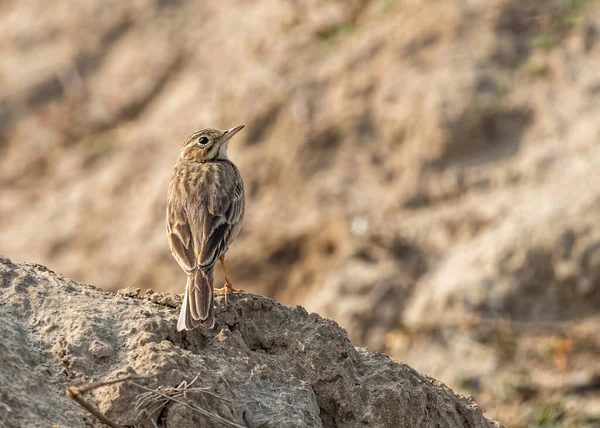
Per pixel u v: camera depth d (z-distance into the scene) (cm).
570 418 1560
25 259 2091
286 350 796
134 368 702
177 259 882
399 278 1752
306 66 2008
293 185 1898
